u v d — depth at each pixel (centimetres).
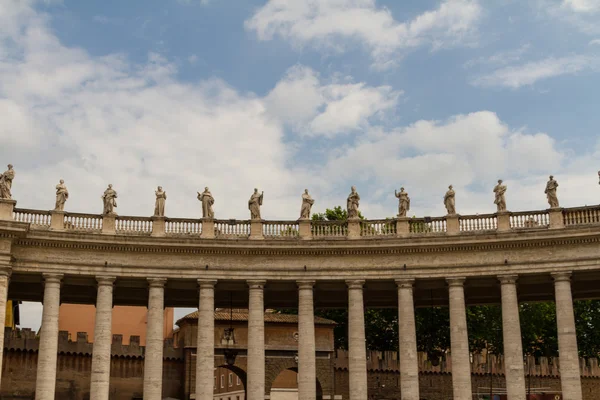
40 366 5100
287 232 5675
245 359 7706
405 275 5478
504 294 5350
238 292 6206
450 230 5531
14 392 6388
